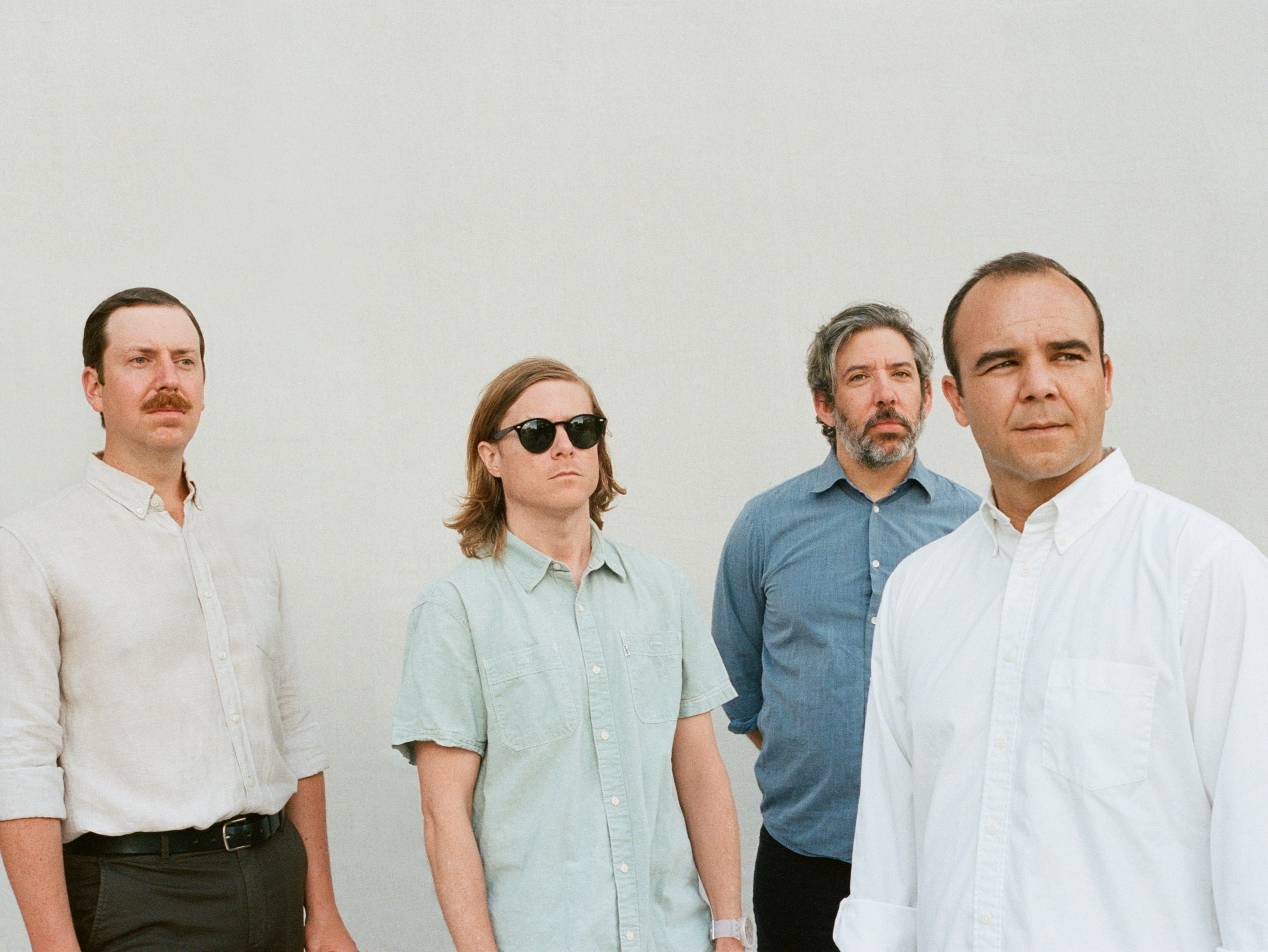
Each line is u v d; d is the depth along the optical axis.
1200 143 3.04
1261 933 1.27
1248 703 1.33
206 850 2.13
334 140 3.02
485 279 3.03
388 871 2.87
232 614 2.30
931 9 3.10
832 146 3.09
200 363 2.33
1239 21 3.06
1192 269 3.01
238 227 2.97
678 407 3.04
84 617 2.11
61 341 2.89
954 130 3.08
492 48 3.07
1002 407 1.56
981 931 1.50
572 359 3.04
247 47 3.01
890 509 2.66
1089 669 1.47
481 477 2.14
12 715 2.02
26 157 2.92
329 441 2.95
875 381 2.59
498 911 1.91
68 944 1.97
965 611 1.68
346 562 2.93
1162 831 1.39
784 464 3.04
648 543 3.00
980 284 1.63
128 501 2.23
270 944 2.22
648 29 3.10
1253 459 2.96
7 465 2.85
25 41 2.95
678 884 2.01
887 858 1.74
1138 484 1.60
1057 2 3.09
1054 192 3.05
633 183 3.08
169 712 2.14
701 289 3.07
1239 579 1.38
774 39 3.10
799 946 2.58
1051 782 1.47
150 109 2.97
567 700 1.95
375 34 3.05
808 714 2.57
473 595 2.00
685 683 2.17
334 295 2.99
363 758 2.89
